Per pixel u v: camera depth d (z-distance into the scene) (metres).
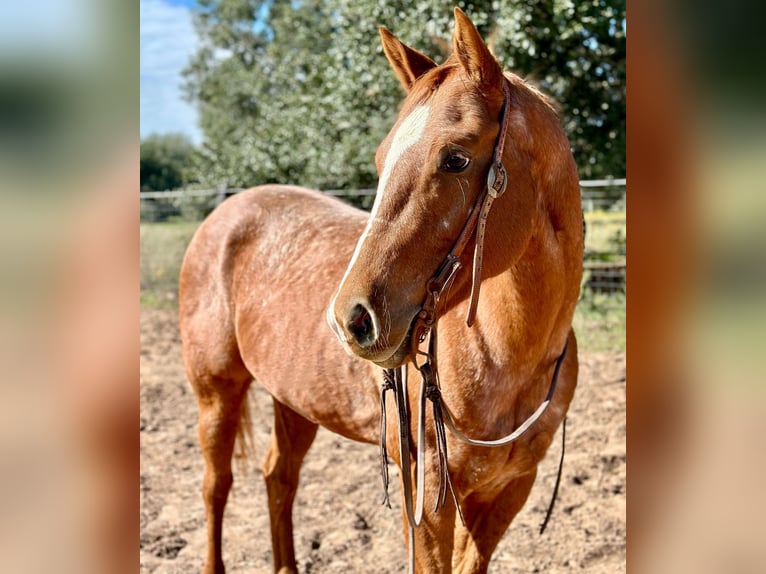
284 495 3.28
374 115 10.93
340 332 1.76
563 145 2.03
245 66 33.62
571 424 4.91
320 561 3.44
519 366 2.11
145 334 8.34
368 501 4.04
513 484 2.37
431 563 2.20
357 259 1.77
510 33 8.05
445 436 2.04
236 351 3.20
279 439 3.29
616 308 7.99
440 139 1.77
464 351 2.14
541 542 3.50
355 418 2.62
